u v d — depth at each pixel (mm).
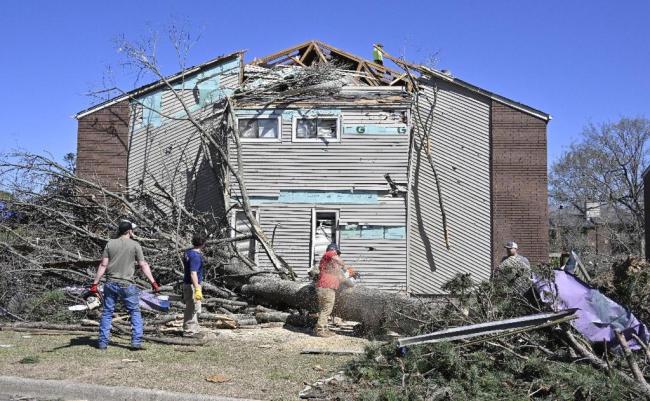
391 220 17859
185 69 19047
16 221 13977
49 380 7090
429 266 18656
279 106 18266
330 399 6609
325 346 9453
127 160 19234
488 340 7418
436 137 19156
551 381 6672
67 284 12531
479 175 18922
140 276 12844
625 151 51625
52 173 14414
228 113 18297
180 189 18812
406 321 9719
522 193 18750
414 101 18906
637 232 37469
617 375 6699
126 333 9898
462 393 6637
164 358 8398
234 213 17828
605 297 8055
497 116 18969
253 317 11461
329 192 17984
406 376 7062
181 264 13062
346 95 18422
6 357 8211
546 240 18547
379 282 17672
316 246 17891
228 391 6820
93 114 19391
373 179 17969
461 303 8602
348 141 18094
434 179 18969
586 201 47000
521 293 8391
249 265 13961
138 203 16359
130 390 6750
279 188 18016
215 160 18391
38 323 10477
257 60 20188
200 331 10031
